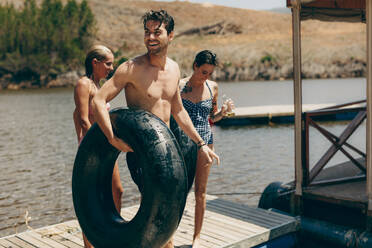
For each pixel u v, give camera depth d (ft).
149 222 8.48
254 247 14.33
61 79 261.65
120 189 12.08
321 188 17.12
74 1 283.59
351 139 37.81
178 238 14.06
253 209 16.90
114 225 9.16
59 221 22.62
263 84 221.05
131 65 8.99
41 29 261.24
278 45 333.62
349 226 15.44
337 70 281.13
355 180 18.22
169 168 8.47
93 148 9.27
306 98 107.04
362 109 18.11
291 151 40.06
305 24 349.41
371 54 14.23
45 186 29.63
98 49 11.97
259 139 46.29
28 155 40.88
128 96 9.37
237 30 397.80
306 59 287.48
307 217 16.61
